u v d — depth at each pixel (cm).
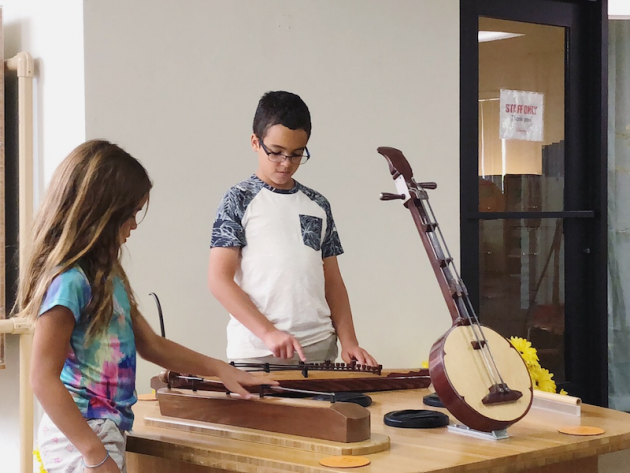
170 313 253
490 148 331
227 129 262
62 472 137
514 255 339
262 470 132
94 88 239
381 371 194
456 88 311
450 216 312
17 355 258
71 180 144
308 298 198
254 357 196
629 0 361
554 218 348
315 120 281
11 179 264
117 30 242
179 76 254
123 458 142
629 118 368
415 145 303
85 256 141
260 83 268
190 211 256
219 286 188
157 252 251
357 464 127
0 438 264
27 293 143
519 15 335
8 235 265
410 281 300
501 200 335
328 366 187
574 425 158
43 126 260
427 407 171
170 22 251
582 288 358
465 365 149
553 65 348
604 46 350
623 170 369
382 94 294
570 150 353
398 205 297
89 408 138
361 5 288
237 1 263
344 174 287
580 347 358
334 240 212
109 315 141
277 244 196
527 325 346
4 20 275
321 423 139
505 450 138
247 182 202
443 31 307
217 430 150
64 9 246
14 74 261
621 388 373
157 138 250
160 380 172
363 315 291
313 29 279
